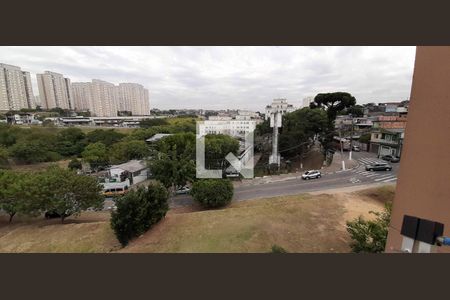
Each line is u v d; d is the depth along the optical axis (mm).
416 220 2092
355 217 11352
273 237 9773
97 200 14328
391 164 23203
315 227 10516
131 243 10586
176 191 18719
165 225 11805
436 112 2820
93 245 10883
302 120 26250
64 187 13352
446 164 2715
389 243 3434
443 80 2736
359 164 23844
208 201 14922
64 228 12656
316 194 15523
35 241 11562
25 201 13102
